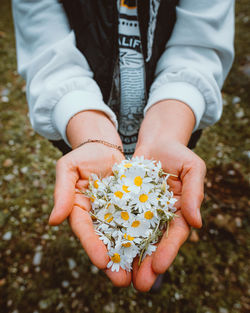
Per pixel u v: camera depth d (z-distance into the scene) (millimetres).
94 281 506
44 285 505
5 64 972
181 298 490
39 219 589
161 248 248
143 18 308
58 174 267
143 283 245
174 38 323
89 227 257
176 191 289
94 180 287
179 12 309
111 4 297
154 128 306
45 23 316
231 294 496
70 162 276
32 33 321
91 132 298
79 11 305
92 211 288
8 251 545
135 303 485
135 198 292
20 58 336
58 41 315
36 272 521
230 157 686
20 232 571
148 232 271
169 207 278
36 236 565
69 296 495
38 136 749
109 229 282
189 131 304
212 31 308
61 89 305
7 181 653
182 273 513
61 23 321
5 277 515
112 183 301
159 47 327
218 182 635
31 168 678
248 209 587
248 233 557
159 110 310
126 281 255
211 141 719
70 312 481
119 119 370
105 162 299
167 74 319
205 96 315
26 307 485
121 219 285
